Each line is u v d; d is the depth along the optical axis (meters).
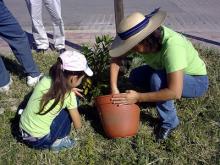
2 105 2.10
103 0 4.52
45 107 1.65
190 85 1.83
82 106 2.04
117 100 1.71
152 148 1.77
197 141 1.81
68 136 1.85
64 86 1.62
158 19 1.60
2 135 1.87
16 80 2.34
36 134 1.70
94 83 2.02
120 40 1.66
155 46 1.62
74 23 3.60
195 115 1.97
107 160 1.72
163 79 1.71
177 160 1.71
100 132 1.90
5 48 2.82
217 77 2.31
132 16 1.60
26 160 1.73
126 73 2.25
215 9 4.05
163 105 1.73
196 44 2.82
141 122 1.95
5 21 2.05
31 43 2.94
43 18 3.70
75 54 1.65
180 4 4.27
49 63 2.53
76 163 1.71
